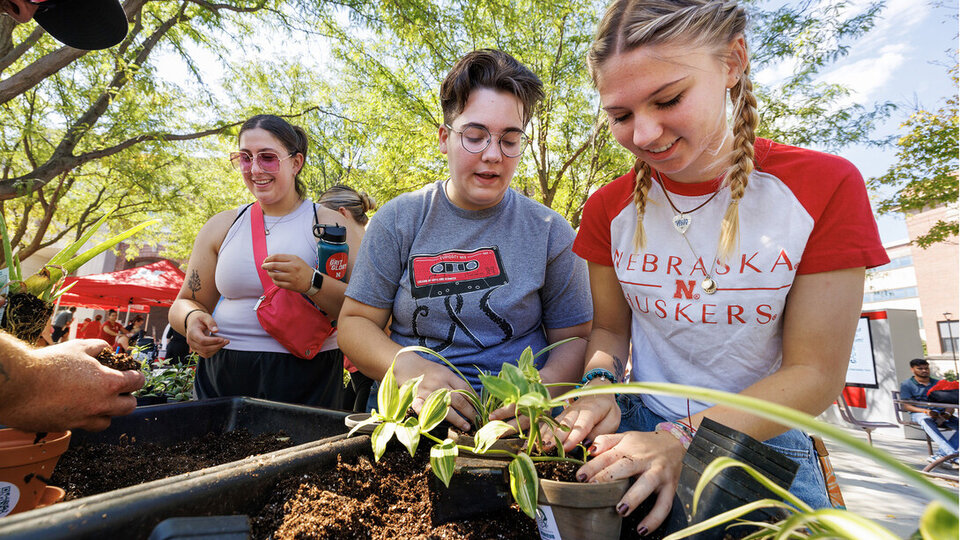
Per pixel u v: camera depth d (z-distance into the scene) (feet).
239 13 21.26
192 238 43.60
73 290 21.97
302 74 28.22
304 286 4.80
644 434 2.35
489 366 3.97
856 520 1.11
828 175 2.71
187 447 3.67
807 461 3.16
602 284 3.75
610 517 1.91
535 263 4.14
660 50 2.34
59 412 2.33
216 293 5.79
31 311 3.02
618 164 21.57
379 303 4.17
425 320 4.04
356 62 23.77
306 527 1.86
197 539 1.33
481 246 4.17
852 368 25.43
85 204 37.93
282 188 5.43
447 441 2.14
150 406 3.71
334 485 2.17
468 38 22.43
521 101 3.80
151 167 28.91
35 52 21.83
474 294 4.00
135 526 1.46
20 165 28.53
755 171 2.95
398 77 23.84
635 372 3.74
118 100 22.40
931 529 1.01
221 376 5.11
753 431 2.46
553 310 4.40
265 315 4.89
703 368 3.27
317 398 5.24
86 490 2.84
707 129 2.55
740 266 2.91
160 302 27.25
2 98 13.84
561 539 1.90
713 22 2.40
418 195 4.38
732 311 2.99
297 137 5.69
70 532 1.32
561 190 23.76
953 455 14.47
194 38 21.83
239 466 1.94
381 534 2.01
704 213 3.07
